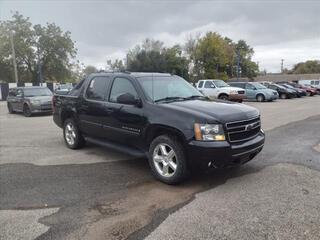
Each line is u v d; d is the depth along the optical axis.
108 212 4.30
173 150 5.15
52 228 3.90
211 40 69.06
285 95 31.92
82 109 7.34
